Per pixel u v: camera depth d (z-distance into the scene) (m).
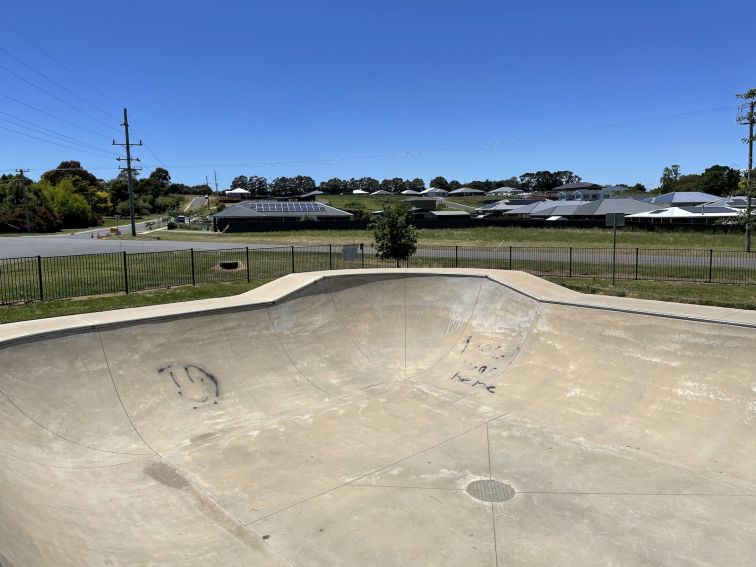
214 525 6.14
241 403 9.49
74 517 6.01
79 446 7.77
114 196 114.94
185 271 21.78
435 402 9.74
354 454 7.84
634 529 6.05
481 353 11.55
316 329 12.03
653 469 7.32
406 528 6.09
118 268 22.44
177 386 9.38
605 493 6.79
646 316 10.12
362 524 6.16
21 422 7.64
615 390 9.38
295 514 6.36
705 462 7.42
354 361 11.57
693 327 9.52
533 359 10.78
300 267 23.89
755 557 5.55
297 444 8.14
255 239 43.88
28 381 8.25
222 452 7.88
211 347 10.39
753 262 24.31
